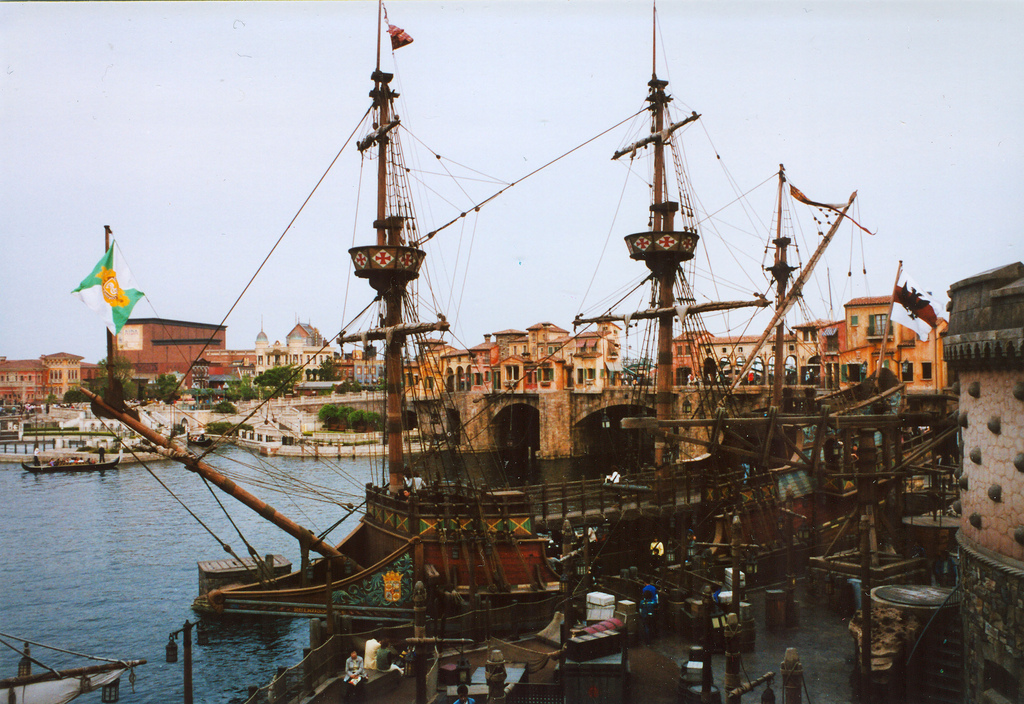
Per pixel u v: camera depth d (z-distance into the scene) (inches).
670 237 1676.9
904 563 1046.4
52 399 4827.8
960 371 750.5
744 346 3730.3
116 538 2333.9
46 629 1507.1
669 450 1707.7
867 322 2576.3
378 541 1332.4
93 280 1070.4
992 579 674.2
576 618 1048.8
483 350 4773.6
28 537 2349.9
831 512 1407.5
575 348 4399.6
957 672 776.9
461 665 890.1
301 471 3838.6
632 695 810.8
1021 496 649.6
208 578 1604.3
